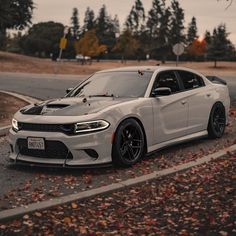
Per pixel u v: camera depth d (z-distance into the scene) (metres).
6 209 5.32
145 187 6.11
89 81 8.49
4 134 10.84
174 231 4.69
